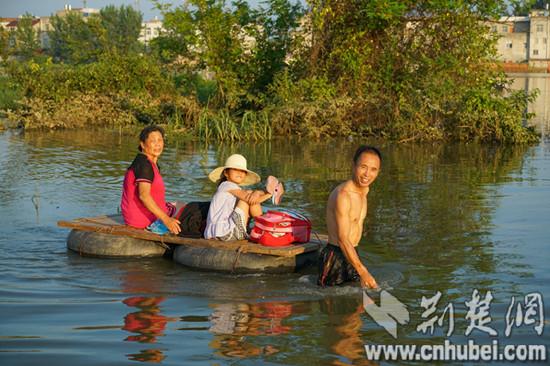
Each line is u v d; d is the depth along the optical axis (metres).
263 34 23.08
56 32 75.88
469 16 21.30
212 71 23.48
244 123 20.20
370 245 8.09
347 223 6.58
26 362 4.83
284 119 20.91
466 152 17.19
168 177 12.91
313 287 6.66
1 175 12.87
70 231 8.54
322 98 20.84
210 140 19.61
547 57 81.06
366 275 6.48
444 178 13.03
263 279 6.98
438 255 7.65
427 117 19.97
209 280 6.95
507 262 7.34
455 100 19.92
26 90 24.36
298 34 22.62
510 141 18.97
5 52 43.81
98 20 31.36
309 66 22.28
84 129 22.14
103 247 7.82
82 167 13.98
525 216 9.60
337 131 20.80
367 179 6.68
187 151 17.11
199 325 5.57
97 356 4.93
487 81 21.03
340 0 21.56
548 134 21.12
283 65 22.97
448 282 6.67
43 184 11.99
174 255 7.74
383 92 21.53
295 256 7.28
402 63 21.59
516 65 77.06
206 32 22.86
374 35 21.89
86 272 7.20
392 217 9.57
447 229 8.87
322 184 12.31
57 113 22.42
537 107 30.97
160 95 25.28
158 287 6.68
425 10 21.44
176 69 26.09
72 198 10.80
